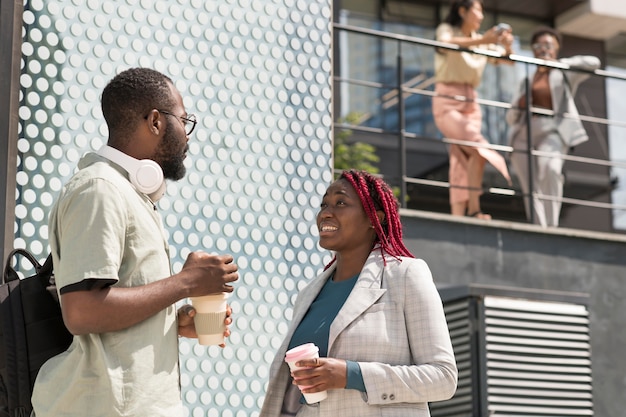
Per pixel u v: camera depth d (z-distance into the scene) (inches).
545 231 363.6
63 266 142.0
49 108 210.5
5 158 199.9
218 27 235.0
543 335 334.0
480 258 352.8
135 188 152.3
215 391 217.6
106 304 140.3
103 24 219.8
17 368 148.3
